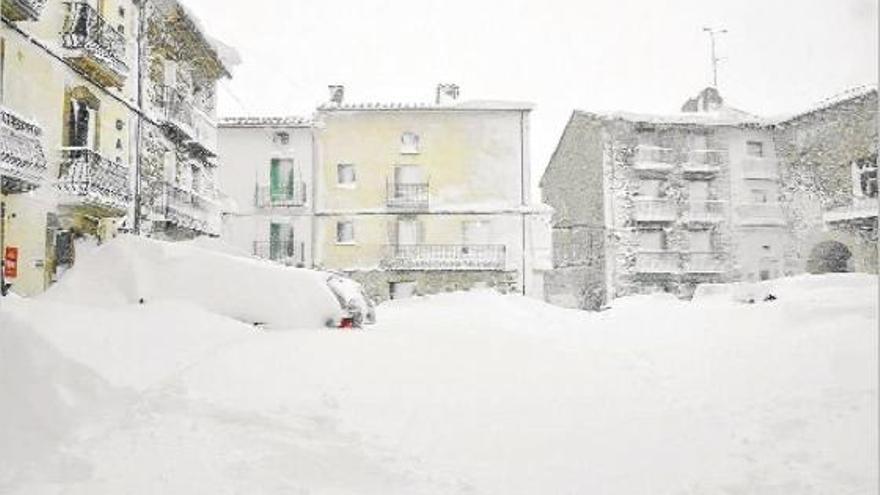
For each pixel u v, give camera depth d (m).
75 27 18.59
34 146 16.23
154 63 24.72
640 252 40.59
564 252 46.03
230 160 39.47
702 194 41.62
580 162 44.50
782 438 6.18
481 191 39.69
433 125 39.97
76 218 19.62
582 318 20.00
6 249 16.16
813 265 40.53
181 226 25.72
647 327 13.52
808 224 40.41
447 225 39.53
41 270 17.53
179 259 10.30
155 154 24.59
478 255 39.12
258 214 39.22
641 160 41.09
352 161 39.78
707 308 16.14
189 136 26.33
